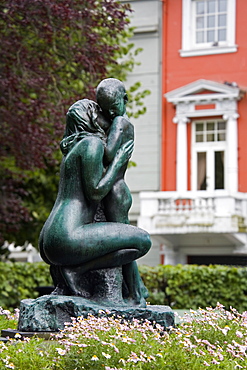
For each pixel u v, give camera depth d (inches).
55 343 292.0
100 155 320.2
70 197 320.8
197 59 1300.4
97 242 315.0
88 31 770.2
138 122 1318.9
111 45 824.9
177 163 1291.8
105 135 332.8
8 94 754.2
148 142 1310.3
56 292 330.6
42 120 788.6
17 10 715.4
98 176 318.7
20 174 846.5
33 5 718.5
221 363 274.2
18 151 792.3
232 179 1256.8
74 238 313.3
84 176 318.0
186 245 1225.4
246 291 667.4
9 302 653.9
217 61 1290.6
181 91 1283.2
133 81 1326.3
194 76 1300.4
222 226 1160.2
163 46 1317.7
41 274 675.4
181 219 1180.5
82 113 327.9
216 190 1212.5
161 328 302.5
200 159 1288.1
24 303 321.1
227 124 1268.5
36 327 311.0
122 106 336.5
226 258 1220.5
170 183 1296.8
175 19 1316.4
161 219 1189.7
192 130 1291.8
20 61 749.3
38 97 768.3
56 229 315.0
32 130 767.1
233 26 1288.1
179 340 285.3
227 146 1268.5
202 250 1216.2
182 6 1311.5
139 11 1327.5
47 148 786.8
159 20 1320.1
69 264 319.9
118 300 324.2
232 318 324.5
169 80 1311.5
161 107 1309.1
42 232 324.5
